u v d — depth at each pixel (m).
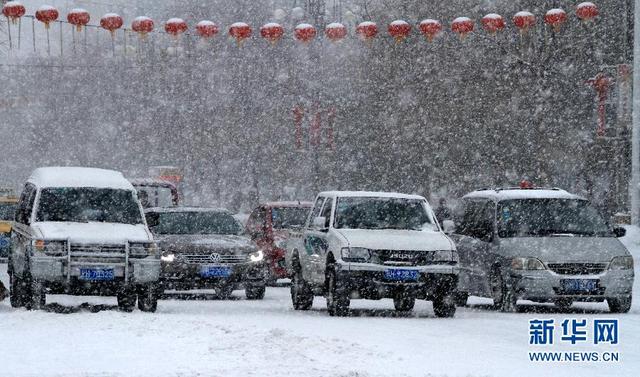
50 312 27.30
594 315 29.00
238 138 111.50
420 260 28.30
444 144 82.81
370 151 88.56
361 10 90.94
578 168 79.25
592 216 31.91
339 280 28.08
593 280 29.19
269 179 113.25
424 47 83.12
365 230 29.47
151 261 28.73
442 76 82.38
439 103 82.44
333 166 93.00
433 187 86.50
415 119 84.06
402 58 84.56
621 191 77.88
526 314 29.50
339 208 30.41
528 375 17.59
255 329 22.58
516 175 79.31
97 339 21.19
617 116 71.38
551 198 32.19
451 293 28.34
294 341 20.58
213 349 19.61
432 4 81.88
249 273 34.56
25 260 28.86
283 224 43.25
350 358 18.69
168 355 18.98
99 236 28.55
